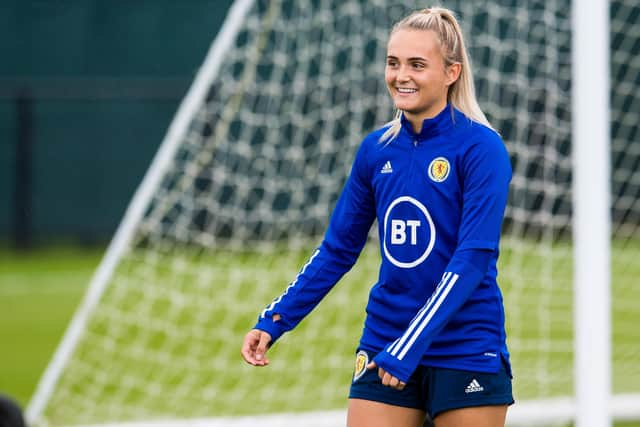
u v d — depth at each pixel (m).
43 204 49.19
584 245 17.78
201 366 27.11
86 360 28.00
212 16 49.59
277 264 38.97
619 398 21.75
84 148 49.22
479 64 39.94
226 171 42.88
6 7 50.31
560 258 36.53
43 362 29.23
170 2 49.69
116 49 49.94
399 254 12.34
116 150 49.25
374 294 12.62
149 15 49.75
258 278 37.06
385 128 12.80
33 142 49.00
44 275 44.19
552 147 29.59
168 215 43.66
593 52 17.64
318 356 27.00
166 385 25.44
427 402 12.34
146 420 22.27
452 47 12.20
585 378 17.84
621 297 33.84
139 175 49.25
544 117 39.56
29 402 24.75
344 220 13.01
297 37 40.75
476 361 12.02
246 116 42.19
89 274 44.19
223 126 26.14
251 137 42.56
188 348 29.00
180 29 49.69
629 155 42.12
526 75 39.78
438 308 11.54
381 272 12.62
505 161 11.99
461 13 37.78
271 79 41.72
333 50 40.56
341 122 41.44
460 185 12.07
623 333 29.41
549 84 28.12
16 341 32.19
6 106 48.81
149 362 27.66
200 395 24.42
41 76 49.91
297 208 42.59
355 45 36.81
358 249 13.15
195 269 38.72
